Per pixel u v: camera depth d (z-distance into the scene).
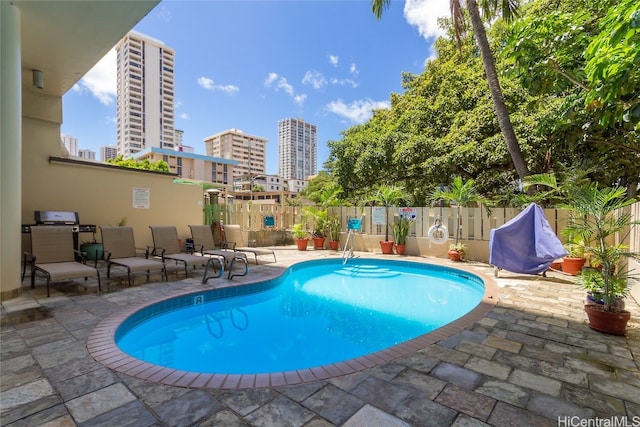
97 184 7.83
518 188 9.54
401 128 12.97
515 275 6.47
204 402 2.02
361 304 5.52
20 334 3.10
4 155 4.23
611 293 3.38
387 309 5.25
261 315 4.88
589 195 3.95
